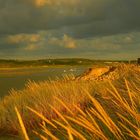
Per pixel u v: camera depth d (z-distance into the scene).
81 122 2.27
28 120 8.87
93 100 2.32
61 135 2.72
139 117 2.42
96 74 18.66
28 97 11.59
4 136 8.46
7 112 10.14
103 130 2.48
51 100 9.94
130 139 2.37
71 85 13.09
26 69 148.00
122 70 13.69
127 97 3.67
